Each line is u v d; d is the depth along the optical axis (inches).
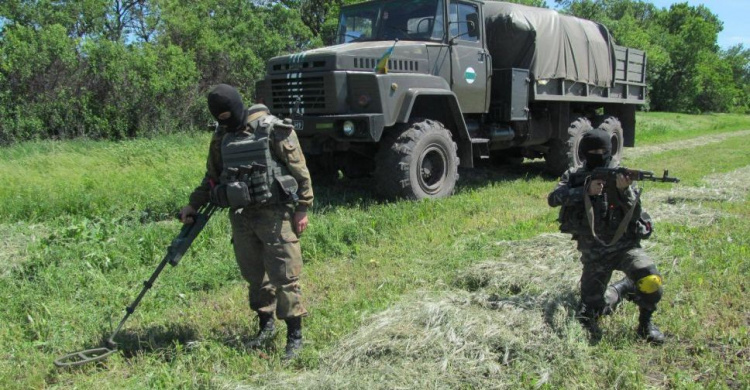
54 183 320.8
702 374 126.3
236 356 137.6
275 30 842.8
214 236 232.1
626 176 131.6
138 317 166.4
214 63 730.8
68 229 227.3
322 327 150.7
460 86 322.0
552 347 134.0
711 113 2202.3
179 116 633.0
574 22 392.5
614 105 467.2
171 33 732.0
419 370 123.9
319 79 281.1
